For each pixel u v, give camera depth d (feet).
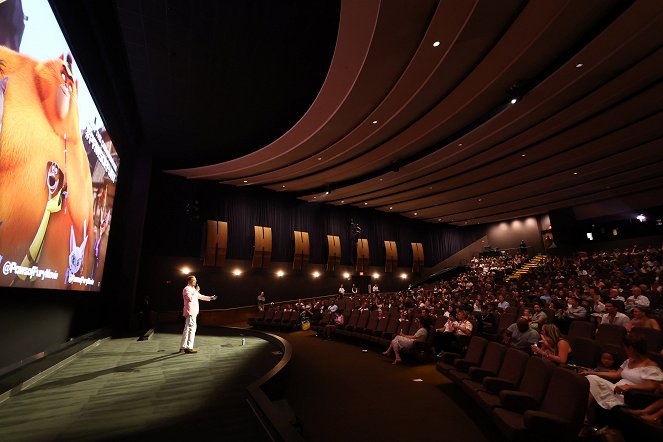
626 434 9.16
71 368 15.47
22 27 10.99
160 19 20.93
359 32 22.00
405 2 19.83
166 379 13.47
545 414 8.19
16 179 11.20
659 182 51.93
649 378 9.67
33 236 12.60
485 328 25.17
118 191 31.71
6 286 10.93
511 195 58.90
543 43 23.04
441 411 12.71
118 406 10.39
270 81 28.17
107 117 24.77
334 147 39.60
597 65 24.48
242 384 12.80
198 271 48.01
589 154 41.14
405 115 33.01
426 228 79.51
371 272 68.03
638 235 58.65
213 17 20.94
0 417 9.45
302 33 22.91
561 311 24.49
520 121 33.17
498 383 11.33
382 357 23.62
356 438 10.38
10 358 13.28
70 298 20.22
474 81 27.04
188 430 8.66
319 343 30.86
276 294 55.52
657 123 33.45
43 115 12.91
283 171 47.57
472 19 20.74
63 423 9.04
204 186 51.19
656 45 22.68
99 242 21.77
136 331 31.35
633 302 23.34
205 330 31.68
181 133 36.32
